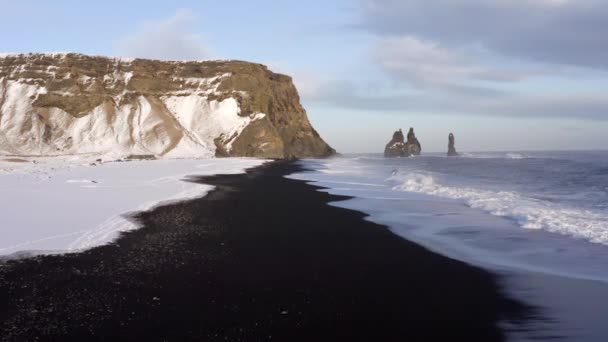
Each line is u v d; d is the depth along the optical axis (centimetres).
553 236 1473
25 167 4347
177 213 1911
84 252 1238
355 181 3603
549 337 741
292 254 1276
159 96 9969
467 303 898
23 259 1157
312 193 2750
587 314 835
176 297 918
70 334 737
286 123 10962
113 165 4941
